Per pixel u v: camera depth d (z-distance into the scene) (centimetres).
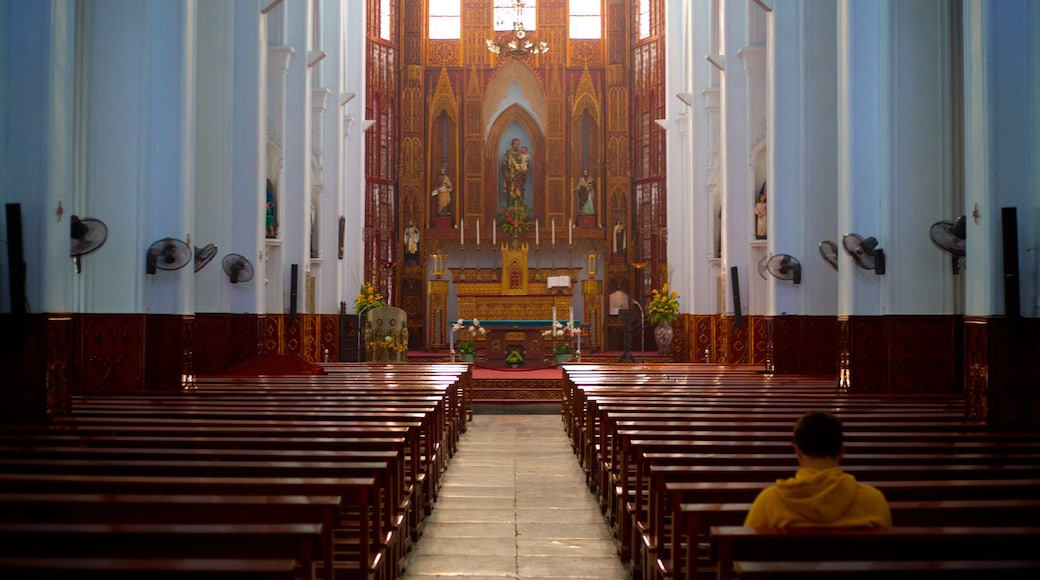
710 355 2606
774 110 1744
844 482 444
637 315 2948
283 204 2084
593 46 3409
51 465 617
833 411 1003
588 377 1590
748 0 2070
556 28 3397
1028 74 966
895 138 1302
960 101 1297
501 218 3378
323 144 2612
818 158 1717
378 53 3250
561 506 1062
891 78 1303
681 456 664
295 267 2059
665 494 645
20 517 487
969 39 1002
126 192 1297
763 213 2064
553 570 786
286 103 2162
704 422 885
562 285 2873
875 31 1336
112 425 870
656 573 657
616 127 3362
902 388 1288
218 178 1764
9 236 903
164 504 489
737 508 498
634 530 755
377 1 3241
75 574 350
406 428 819
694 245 2633
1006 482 546
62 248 960
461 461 1412
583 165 3400
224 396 1195
